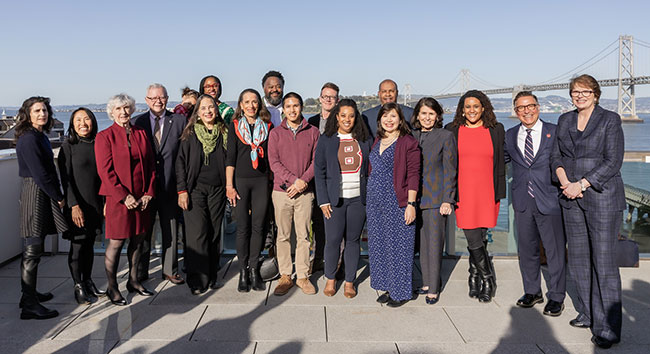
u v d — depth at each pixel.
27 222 2.93
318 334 2.75
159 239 4.57
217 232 3.59
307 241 3.56
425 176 3.29
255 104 3.50
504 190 3.39
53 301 3.25
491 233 4.50
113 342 2.58
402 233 3.20
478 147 3.29
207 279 3.48
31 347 2.56
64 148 3.22
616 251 2.68
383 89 3.91
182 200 3.41
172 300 3.31
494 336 2.75
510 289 3.58
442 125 3.41
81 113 3.20
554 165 2.91
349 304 3.27
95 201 3.27
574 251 2.87
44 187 2.93
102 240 4.49
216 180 3.50
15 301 3.24
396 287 3.20
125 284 3.62
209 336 2.71
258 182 3.52
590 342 2.68
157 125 3.62
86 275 3.37
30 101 2.99
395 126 3.23
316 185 3.38
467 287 3.62
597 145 2.69
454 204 3.31
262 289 3.54
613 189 2.68
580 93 2.72
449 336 2.74
